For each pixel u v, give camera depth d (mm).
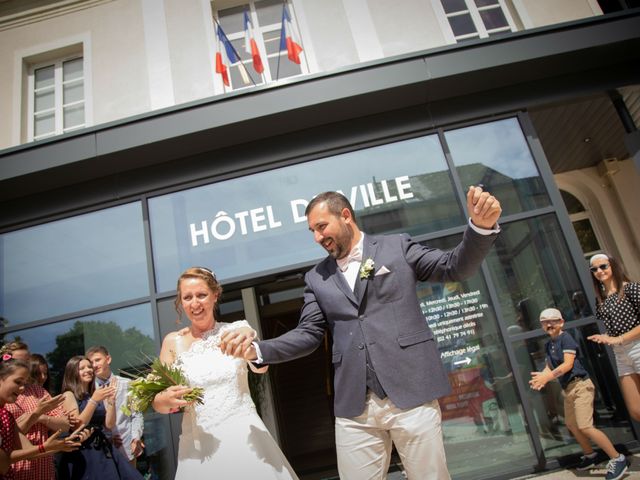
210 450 2189
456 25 6375
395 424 1939
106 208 5289
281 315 9031
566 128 7465
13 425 2637
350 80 4918
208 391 2283
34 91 6602
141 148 4977
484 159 5090
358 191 5082
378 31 6137
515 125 5207
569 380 3920
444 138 5156
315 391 8789
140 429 4129
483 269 4660
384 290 2068
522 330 4488
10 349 3338
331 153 5191
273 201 5117
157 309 4852
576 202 9617
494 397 4352
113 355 4789
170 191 5227
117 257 5117
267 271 4914
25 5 6641
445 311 4582
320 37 6137
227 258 5000
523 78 5203
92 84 6246
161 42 6289
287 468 2307
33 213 5281
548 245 4766
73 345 4879
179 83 6105
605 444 3682
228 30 6562
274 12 6590
